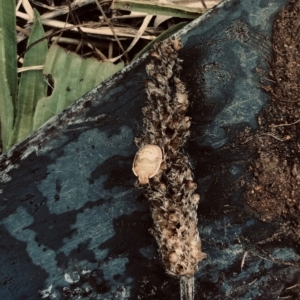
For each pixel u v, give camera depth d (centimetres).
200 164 18
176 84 16
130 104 18
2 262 18
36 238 18
